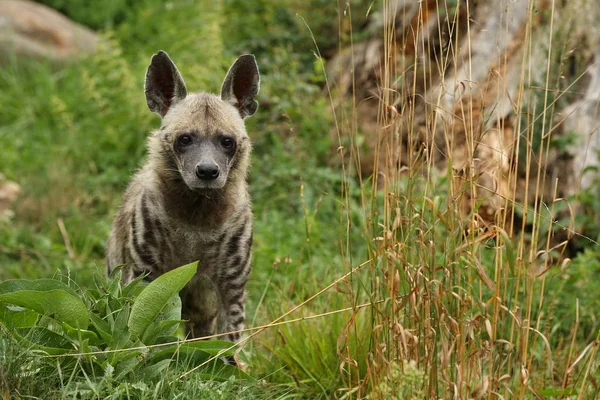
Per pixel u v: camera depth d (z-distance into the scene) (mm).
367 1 17000
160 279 8133
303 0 18312
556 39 13234
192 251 9688
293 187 14773
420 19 8586
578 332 10750
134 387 7781
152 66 10016
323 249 12977
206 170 9109
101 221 14672
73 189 15375
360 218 13531
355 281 10891
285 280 11570
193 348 8461
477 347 7660
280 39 17734
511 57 13758
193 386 8016
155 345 8297
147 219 9609
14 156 16438
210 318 10461
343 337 8953
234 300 9977
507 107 13141
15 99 18328
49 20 20375
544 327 9977
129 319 8258
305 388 9461
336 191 15102
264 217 14117
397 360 7840
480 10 14148
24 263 13406
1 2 20062
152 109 10117
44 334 8289
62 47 20047
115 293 8594
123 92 17031
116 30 20984
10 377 7562
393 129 8570
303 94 16312
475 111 13328
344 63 16516
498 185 8125
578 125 13602
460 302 7625
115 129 16703
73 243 14211
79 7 22094
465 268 8242
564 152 13531
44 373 7902
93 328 8391
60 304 8070
